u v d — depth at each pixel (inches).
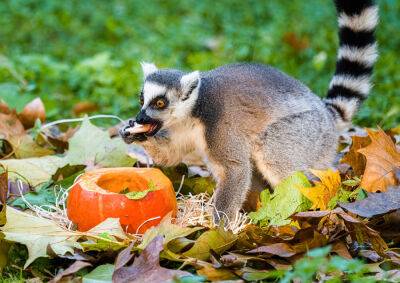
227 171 356.2
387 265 289.7
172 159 371.2
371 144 341.1
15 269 294.5
